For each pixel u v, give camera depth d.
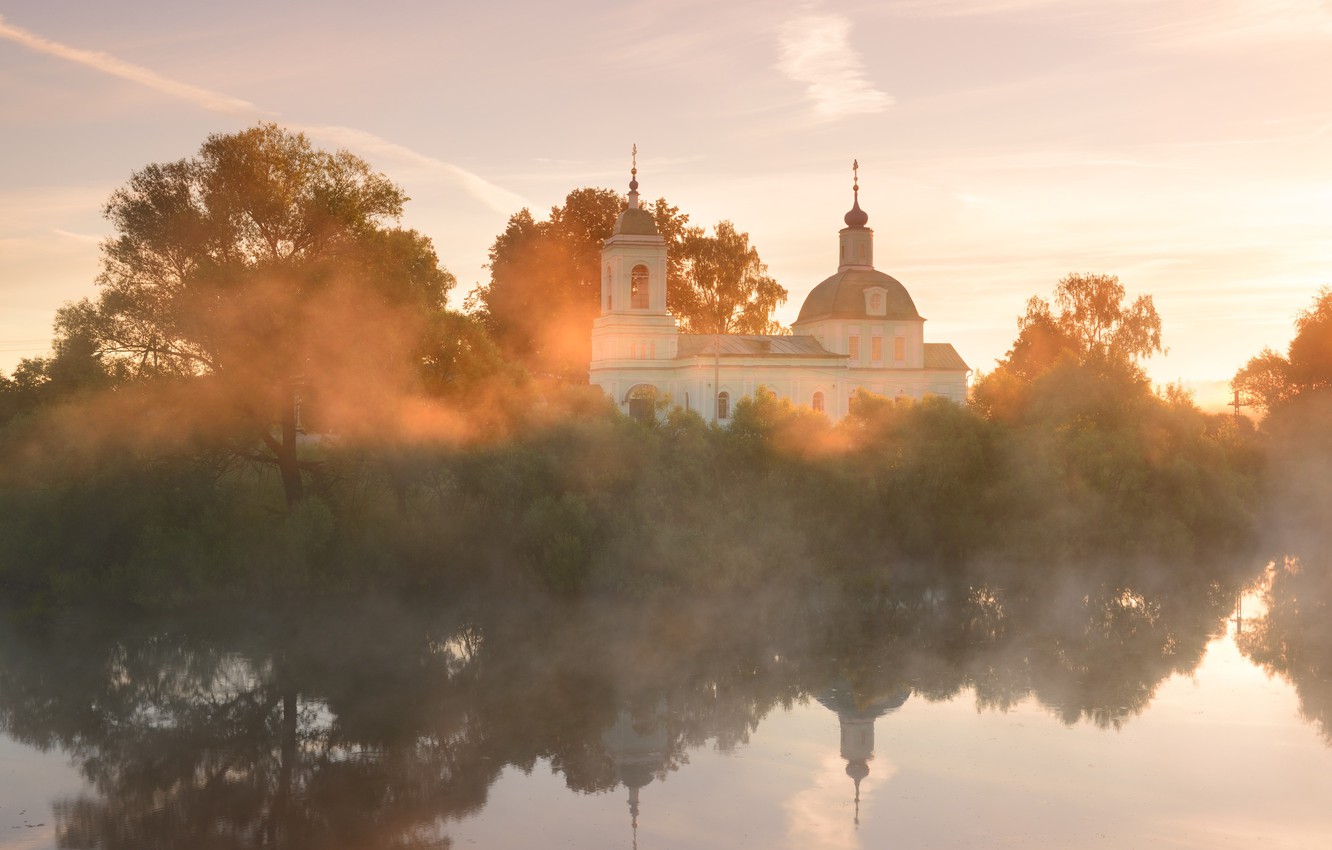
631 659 34.56
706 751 25.97
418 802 23.14
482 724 28.38
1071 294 89.38
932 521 47.50
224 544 41.09
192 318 38.75
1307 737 25.98
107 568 40.91
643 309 79.00
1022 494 47.84
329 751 26.52
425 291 43.56
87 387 39.69
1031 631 38.00
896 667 33.44
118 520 40.41
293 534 40.75
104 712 29.67
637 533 40.94
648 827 21.52
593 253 84.94
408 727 28.23
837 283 87.19
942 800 22.41
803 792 23.16
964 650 35.47
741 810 22.25
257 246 40.88
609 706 29.88
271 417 41.22
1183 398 56.25
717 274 89.19
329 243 42.03
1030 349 88.12
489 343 45.72
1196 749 25.20
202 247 40.28
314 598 41.66
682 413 45.94
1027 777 23.62
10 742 27.39
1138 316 87.69
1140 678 31.58
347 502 44.44
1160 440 52.91
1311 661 33.34
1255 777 23.41
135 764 25.72
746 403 46.91
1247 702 28.94
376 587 42.34
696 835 21.08
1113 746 25.50
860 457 47.72
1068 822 21.22
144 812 22.77
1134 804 22.03
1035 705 29.06
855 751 25.62
